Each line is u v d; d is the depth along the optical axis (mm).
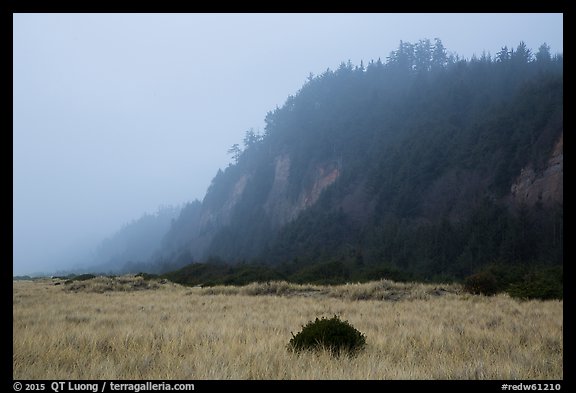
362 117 125500
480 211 59938
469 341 9367
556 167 60781
